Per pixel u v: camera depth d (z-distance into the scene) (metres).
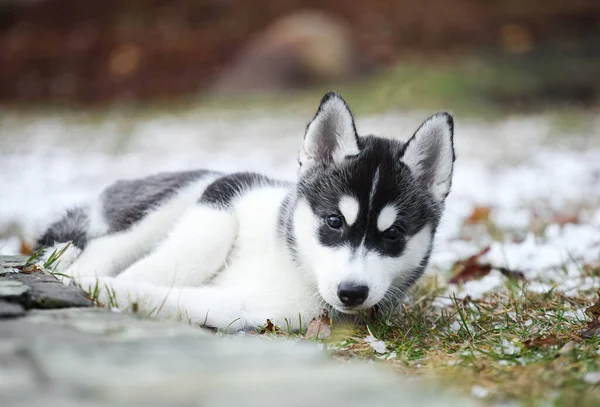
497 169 14.30
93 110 26.06
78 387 2.71
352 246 5.00
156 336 3.50
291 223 5.32
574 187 12.02
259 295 5.14
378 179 5.11
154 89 28.06
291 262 5.26
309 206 5.24
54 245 5.85
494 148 16.98
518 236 8.45
